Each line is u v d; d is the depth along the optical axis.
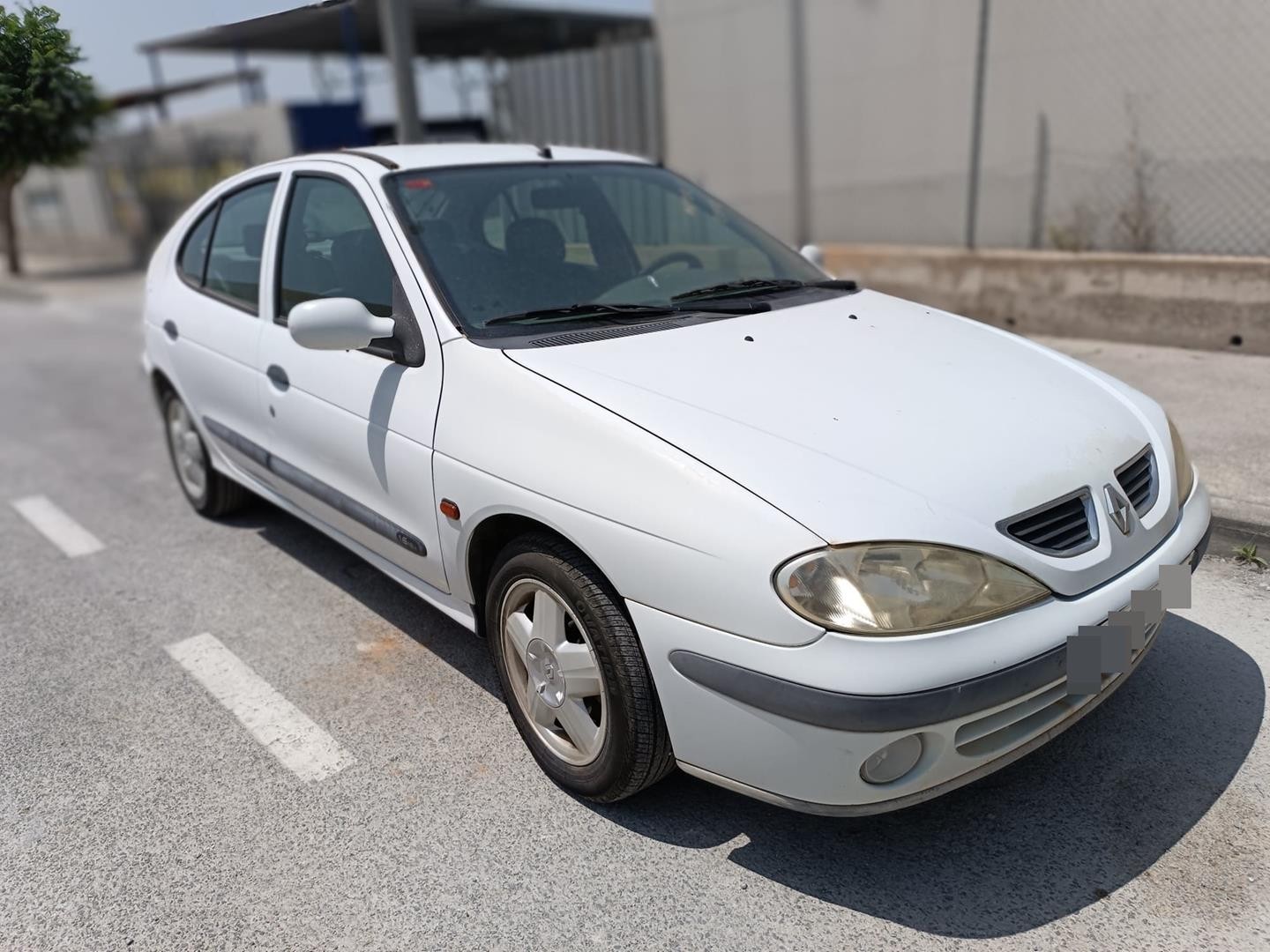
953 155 7.54
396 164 3.46
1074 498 2.37
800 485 2.22
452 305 2.99
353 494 3.34
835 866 2.43
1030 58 6.91
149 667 3.58
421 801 2.75
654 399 2.52
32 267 21.39
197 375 4.30
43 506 5.44
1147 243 6.65
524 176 3.60
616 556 2.34
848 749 2.08
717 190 9.28
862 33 7.80
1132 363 5.82
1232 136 6.11
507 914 2.33
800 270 3.78
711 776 2.33
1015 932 2.20
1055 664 2.18
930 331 3.18
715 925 2.27
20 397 8.41
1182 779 2.65
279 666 3.53
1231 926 2.18
